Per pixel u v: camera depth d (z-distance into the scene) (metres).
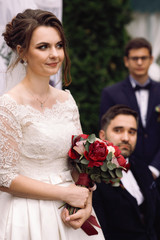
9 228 2.14
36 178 2.18
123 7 5.78
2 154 2.05
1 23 2.59
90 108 5.55
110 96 4.20
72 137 2.26
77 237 2.27
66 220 2.17
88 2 5.56
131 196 2.87
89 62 5.57
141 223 2.88
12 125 2.07
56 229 2.17
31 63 2.13
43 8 2.86
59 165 2.25
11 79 2.38
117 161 2.28
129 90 4.20
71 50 5.53
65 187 2.19
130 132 3.11
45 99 2.25
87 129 5.49
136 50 4.16
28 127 2.13
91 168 2.25
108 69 5.78
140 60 4.15
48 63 2.12
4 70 2.44
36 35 2.09
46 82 2.23
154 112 4.11
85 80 5.54
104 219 2.78
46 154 2.17
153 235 2.97
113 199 2.83
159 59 7.51
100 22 5.62
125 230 2.84
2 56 2.46
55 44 2.13
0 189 2.15
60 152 2.21
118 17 5.71
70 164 2.36
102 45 5.67
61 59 2.17
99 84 5.61
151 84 4.22
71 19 5.54
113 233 2.84
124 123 3.08
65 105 2.34
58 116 2.27
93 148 2.24
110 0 5.63
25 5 2.67
